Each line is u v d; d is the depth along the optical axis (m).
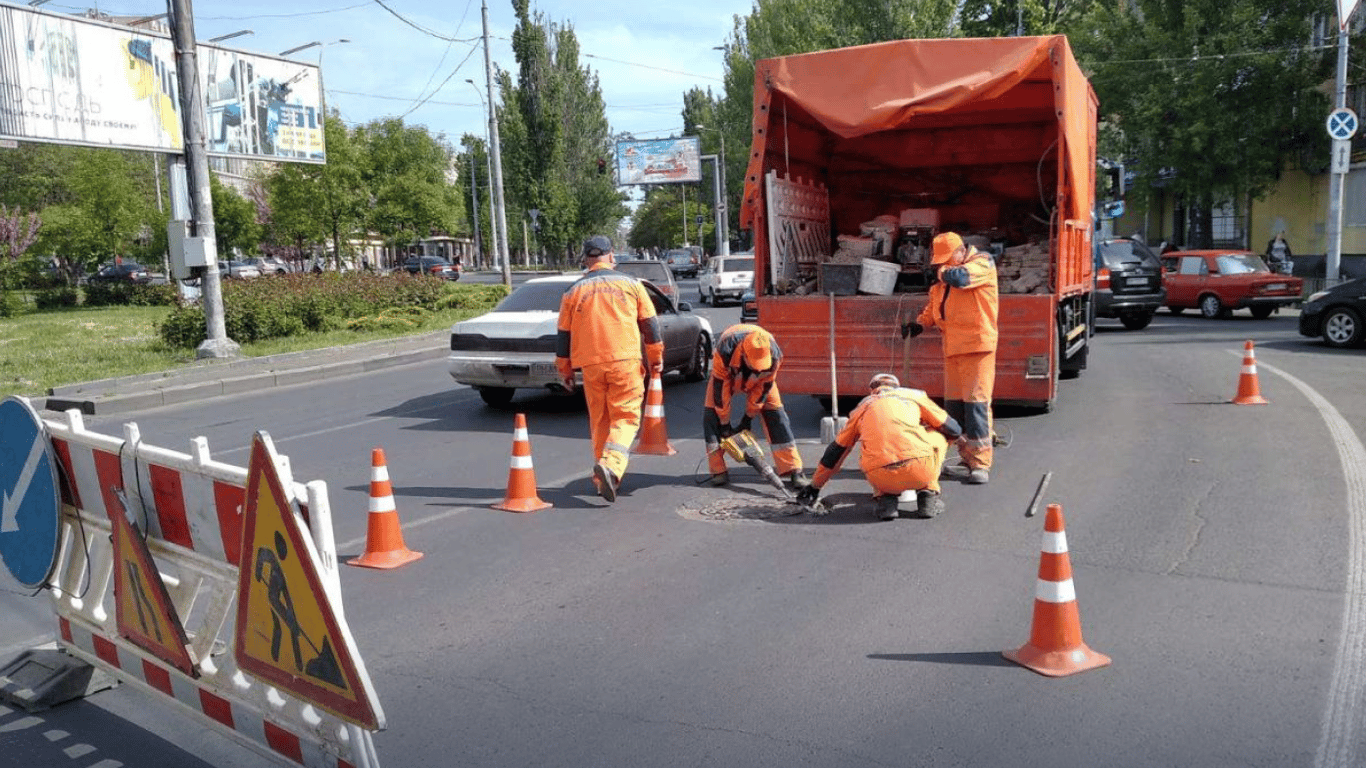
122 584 4.38
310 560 3.30
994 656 4.68
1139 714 4.07
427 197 41.41
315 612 3.34
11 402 4.87
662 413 9.65
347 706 3.30
